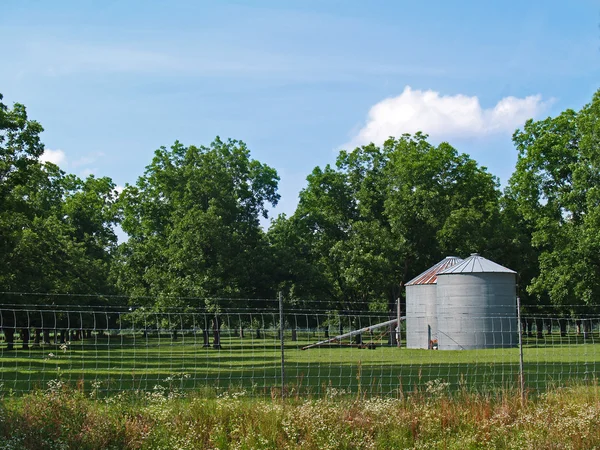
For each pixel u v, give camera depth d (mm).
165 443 11148
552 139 54219
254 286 56906
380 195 66625
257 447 11195
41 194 72562
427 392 14789
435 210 60656
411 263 64938
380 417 12422
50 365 26391
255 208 67375
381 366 23891
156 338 66562
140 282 57500
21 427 10930
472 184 63875
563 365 23109
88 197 84438
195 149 64938
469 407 13125
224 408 12453
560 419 12367
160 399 12906
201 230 52531
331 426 11828
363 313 69000
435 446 11602
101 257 79375
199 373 21453
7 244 41781
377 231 60219
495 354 29641
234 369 22891
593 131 47781
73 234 78750
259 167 68062
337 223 68500
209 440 11328
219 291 50594
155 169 65375
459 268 43156
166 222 64188
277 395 14219
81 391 12672
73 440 10867
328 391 13922
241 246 56188
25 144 36594
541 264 50500
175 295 50312
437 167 62688
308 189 70562
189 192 59844
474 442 11742
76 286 56188
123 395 13117
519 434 12016
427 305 47125
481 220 61562
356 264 58469
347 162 69875
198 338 60875
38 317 47375
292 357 30375
